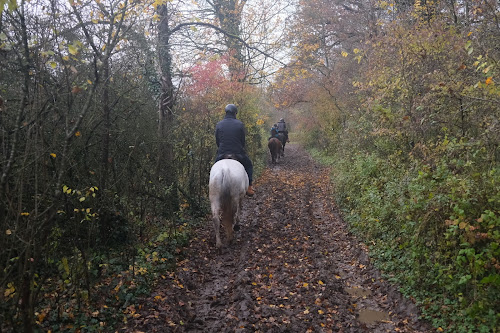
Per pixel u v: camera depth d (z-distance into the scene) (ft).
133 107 23.67
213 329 15.70
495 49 25.64
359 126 42.63
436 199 17.81
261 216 33.63
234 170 24.32
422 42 27.02
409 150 29.37
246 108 54.03
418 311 16.49
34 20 14.93
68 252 18.57
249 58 53.26
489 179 17.13
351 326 16.01
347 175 38.83
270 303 17.80
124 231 21.36
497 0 26.35
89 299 16.53
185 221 29.12
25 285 12.76
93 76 18.40
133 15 17.80
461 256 15.66
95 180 20.11
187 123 33.88
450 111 24.82
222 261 23.12
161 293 18.61
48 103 15.25
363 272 21.68
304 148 107.34
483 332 13.61
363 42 49.24
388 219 24.35
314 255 23.95
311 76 71.92
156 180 25.50
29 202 15.58
